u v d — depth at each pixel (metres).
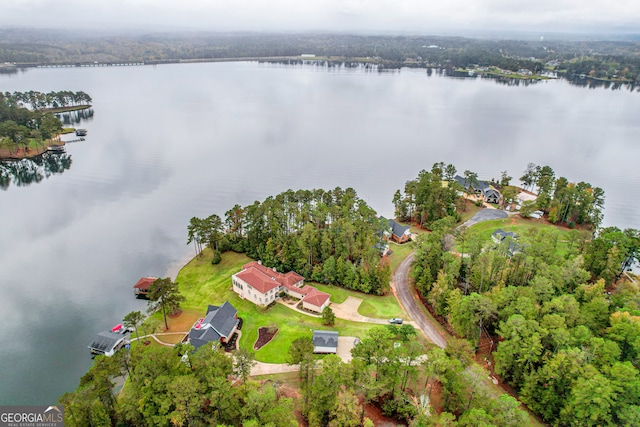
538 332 61.91
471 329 72.31
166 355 57.78
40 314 86.00
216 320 74.50
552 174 146.62
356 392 57.91
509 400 50.75
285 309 84.56
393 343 64.00
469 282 86.62
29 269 103.31
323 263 96.50
